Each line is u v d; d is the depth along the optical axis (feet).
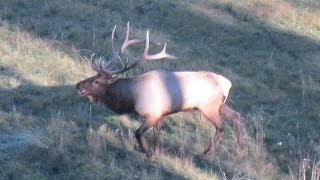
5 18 186.70
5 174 113.29
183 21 191.52
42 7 192.75
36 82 150.92
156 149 122.72
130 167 117.91
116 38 178.81
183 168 119.03
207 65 166.20
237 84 156.56
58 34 178.91
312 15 201.87
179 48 176.76
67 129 129.29
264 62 172.35
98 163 117.19
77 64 161.79
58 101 142.10
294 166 123.85
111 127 132.87
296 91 156.46
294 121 142.10
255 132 135.33
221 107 126.72
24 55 164.25
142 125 121.29
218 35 186.09
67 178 113.80
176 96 120.78
